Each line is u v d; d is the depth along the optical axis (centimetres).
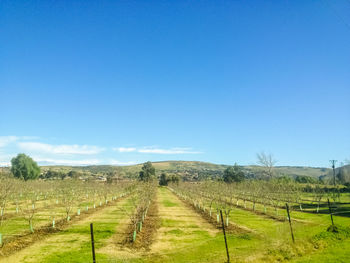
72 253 1817
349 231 2364
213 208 4606
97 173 13512
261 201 5419
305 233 2308
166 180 12950
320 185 5766
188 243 2141
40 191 5444
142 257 1755
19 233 2358
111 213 3806
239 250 1878
